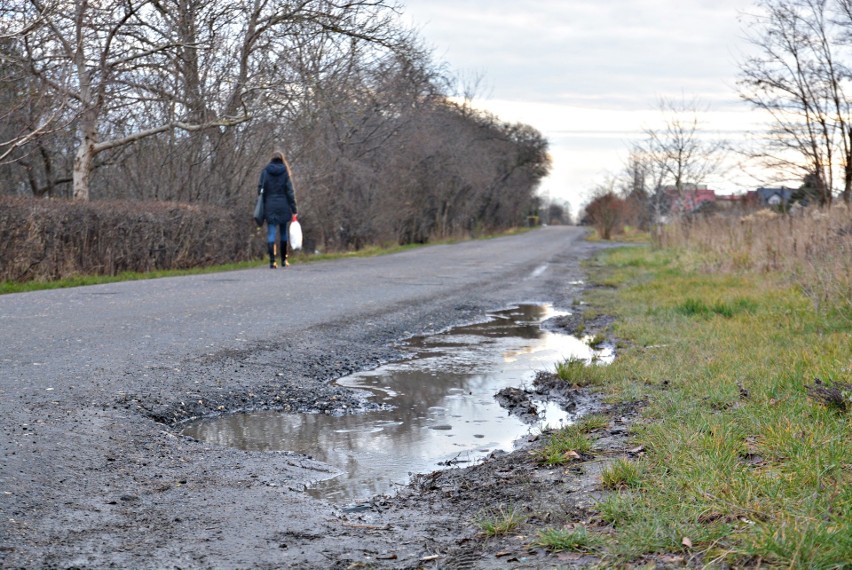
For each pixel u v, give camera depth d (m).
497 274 22.31
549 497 4.50
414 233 47.06
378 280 18.34
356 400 7.38
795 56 21.11
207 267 20.67
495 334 11.77
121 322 10.24
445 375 8.66
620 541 3.66
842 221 16.25
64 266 16.20
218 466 5.16
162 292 13.95
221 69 23.84
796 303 12.02
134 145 23.83
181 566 3.53
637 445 5.40
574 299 16.48
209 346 8.97
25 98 18.58
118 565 3.52
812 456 4.51
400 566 3.60
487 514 4.30
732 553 3.39
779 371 7.08
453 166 51.66
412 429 6.42
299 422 6.58
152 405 6.48
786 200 23.94
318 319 11.52
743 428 5.38
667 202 44.97
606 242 57.78
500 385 8.14
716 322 11.04
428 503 4.57
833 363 7.27
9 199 14.97
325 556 3.70
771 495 3.97
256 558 3.65
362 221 34.00
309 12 25.23
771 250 18.20
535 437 6.09
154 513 4.19
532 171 99.44
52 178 24.38
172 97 22.61
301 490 4.82
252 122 24.81
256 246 24.31
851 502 3.77
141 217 18.41
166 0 22.69
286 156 26.19
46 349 8.21
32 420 5.62
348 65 28.02
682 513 3.87
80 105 20.22
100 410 6.10
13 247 14.99
